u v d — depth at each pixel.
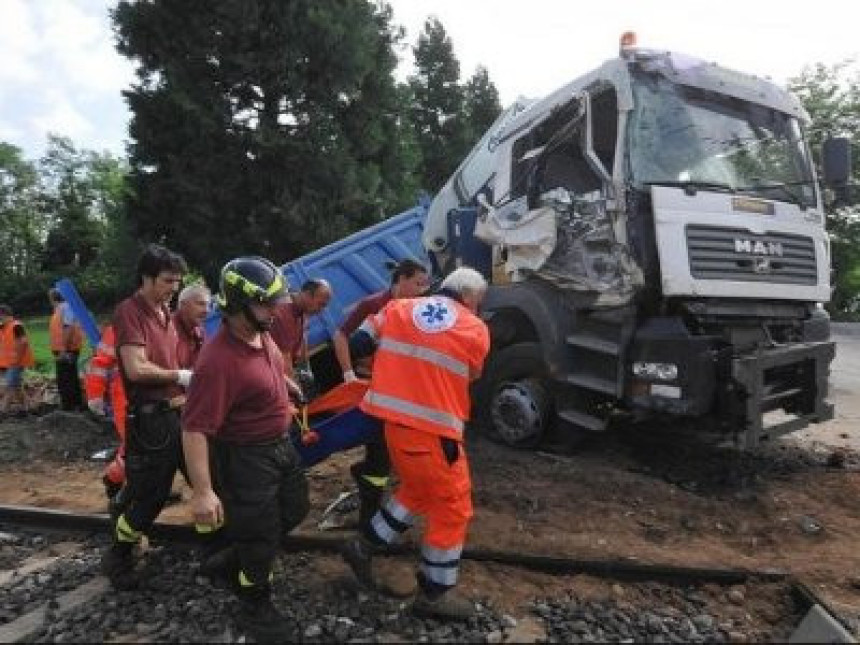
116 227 40.84
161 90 22.95
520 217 6.74
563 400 6.30
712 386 5.46
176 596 4.06
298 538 4.60
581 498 5.56
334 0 22.83
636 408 5.78
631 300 5.72
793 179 6.50
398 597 4.02
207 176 22.25
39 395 11.30
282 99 23.09
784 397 5.97
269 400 3.53
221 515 3.36
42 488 6.45
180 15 22.56
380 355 3.87
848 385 11.89
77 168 62.97
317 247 22.66
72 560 4.73
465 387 3.82
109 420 8.28
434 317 3.84
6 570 4.70
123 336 4.13
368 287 8.80
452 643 3.59
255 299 3.37
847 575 4.47
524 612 3.93
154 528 4.87
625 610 3.98
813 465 6.72
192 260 23.53
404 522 3.94
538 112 6.72
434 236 8.45
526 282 6.59
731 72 6.41
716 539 5.05
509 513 5.29
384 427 3.86
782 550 4.91
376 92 24.64
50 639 3.68
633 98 5.85
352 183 22.97
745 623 3.88
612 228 5.79
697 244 5.62
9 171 62.66
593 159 5.97
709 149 6.08
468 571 4.34
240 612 3.71
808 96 21.05
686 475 6.25
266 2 22.30
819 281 6.34
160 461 4.16
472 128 44.12
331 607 3.91
